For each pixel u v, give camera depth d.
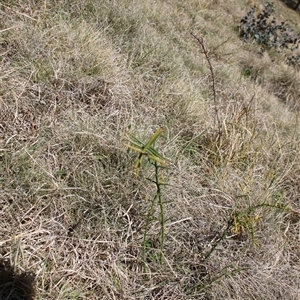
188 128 3.48
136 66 3.90
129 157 2.81
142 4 5.01
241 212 2.79
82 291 2.24
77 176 2.66
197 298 2.45
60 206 2.50
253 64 6.12
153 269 2.47
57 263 2.28
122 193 2.65
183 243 2.64
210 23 6.55
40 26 3.41
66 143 2.79
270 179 3.31
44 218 2.42
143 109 3.44
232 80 4.86
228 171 3.19
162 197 2.74
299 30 11.31
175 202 2.77
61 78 3.14
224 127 3.36
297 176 3.54
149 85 3.75
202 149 3.38
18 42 3.18
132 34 4.29
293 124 4.66
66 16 3.81
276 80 6.19
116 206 2.60
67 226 2.45
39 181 2.52
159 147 3.09
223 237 2.59
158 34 4.72
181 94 3.70
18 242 2.22
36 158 2.60
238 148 3.32
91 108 3.16
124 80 3.55
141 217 2.62
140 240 2.54
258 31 7.43
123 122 3.16
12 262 2.16
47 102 2.99
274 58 7.19
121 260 2.44
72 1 4.04
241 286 2.56
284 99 6.00
